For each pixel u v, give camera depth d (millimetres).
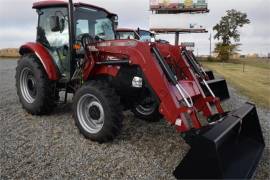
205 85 4191
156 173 3121
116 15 5633
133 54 3707
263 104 7238
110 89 3834
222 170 2646
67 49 4824
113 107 3738
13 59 27906
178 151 3721
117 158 3467
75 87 4668
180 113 3264
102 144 3887
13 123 4738
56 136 4156
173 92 3430
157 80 3467
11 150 3613
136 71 3979
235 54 47125
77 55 4637
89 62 4250
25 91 5312
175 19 43781
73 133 4301
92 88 3854
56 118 5070
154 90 3504
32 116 5188
